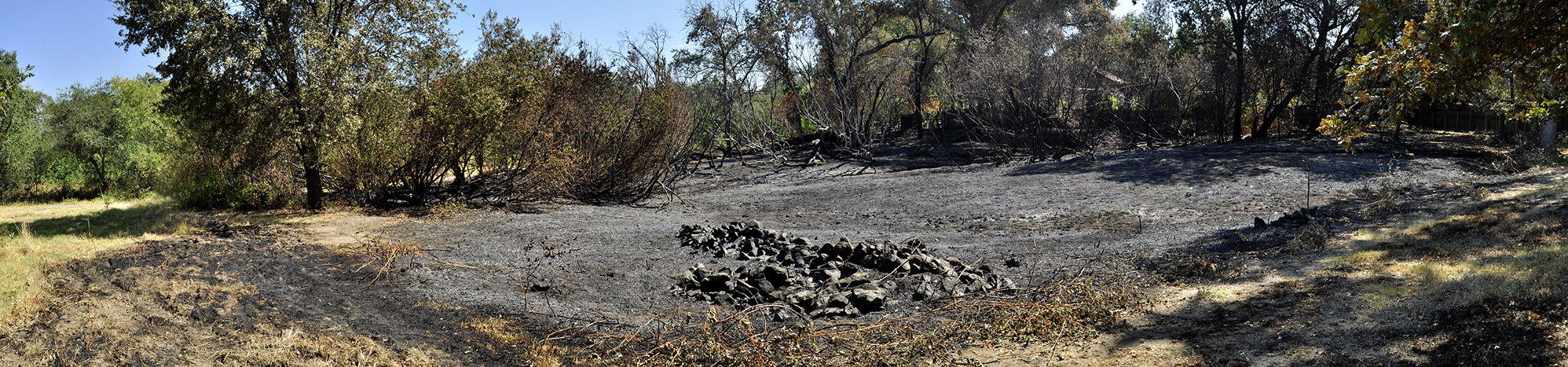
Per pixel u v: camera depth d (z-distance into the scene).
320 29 14.43
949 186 18.94
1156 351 5.51
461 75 16.52
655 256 9.90
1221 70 30.41
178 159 16.83
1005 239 11.31
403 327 6.75
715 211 16.58
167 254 9.37
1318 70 29.41
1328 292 6.63
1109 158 23.45
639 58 22.17
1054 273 8.66
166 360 5.80
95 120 33.97
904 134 42.56
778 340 6.18
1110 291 7.28
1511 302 5.50
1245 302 6.62
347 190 16.47
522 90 17.84
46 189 34.34
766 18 38.59
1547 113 8.64
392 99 15.34
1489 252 7.58
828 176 24.12
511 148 17.55
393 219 13.44
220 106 13.87
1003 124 28.64
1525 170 17.03
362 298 7.68
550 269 9.09
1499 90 26.28
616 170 18.19
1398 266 7.44
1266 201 14.50
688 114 21.75
